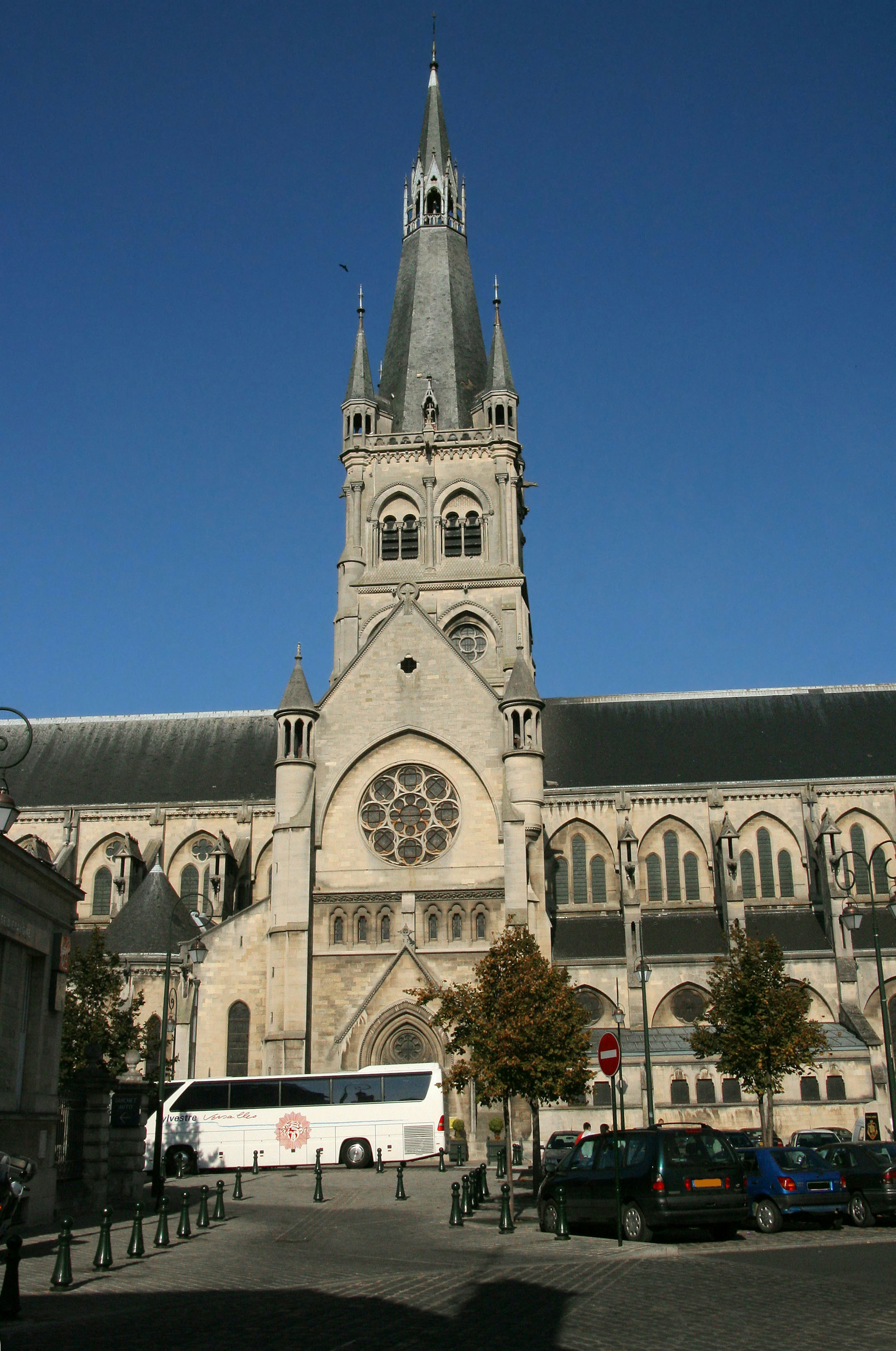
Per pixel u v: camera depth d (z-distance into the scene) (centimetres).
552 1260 2825
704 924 8206
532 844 7056
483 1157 6619
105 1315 2183
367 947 7000
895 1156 3756
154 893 7862
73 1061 6050
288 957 6900
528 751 7169
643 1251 2930
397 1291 2372
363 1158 6112
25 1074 3859
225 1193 4944
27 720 3675
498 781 7238
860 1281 2430
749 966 6481
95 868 8900
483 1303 2211
